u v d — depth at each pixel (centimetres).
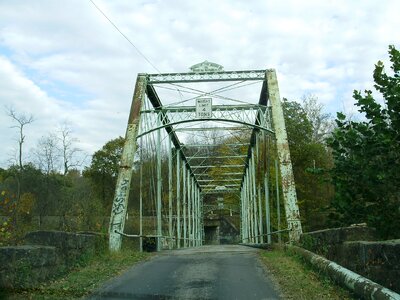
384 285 578
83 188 3453
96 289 796
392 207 913
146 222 3316
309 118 4550
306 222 3198
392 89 883
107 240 1302
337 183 977
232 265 1140
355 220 970
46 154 4094
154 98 2203
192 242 4278
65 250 920
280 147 1827
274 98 1955
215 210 6819
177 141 3231
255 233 3241
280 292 759
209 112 2102
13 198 1438
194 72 2055
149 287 823
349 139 939
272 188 3231
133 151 1781
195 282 877
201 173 4888
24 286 705
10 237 1138
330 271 767
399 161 905
